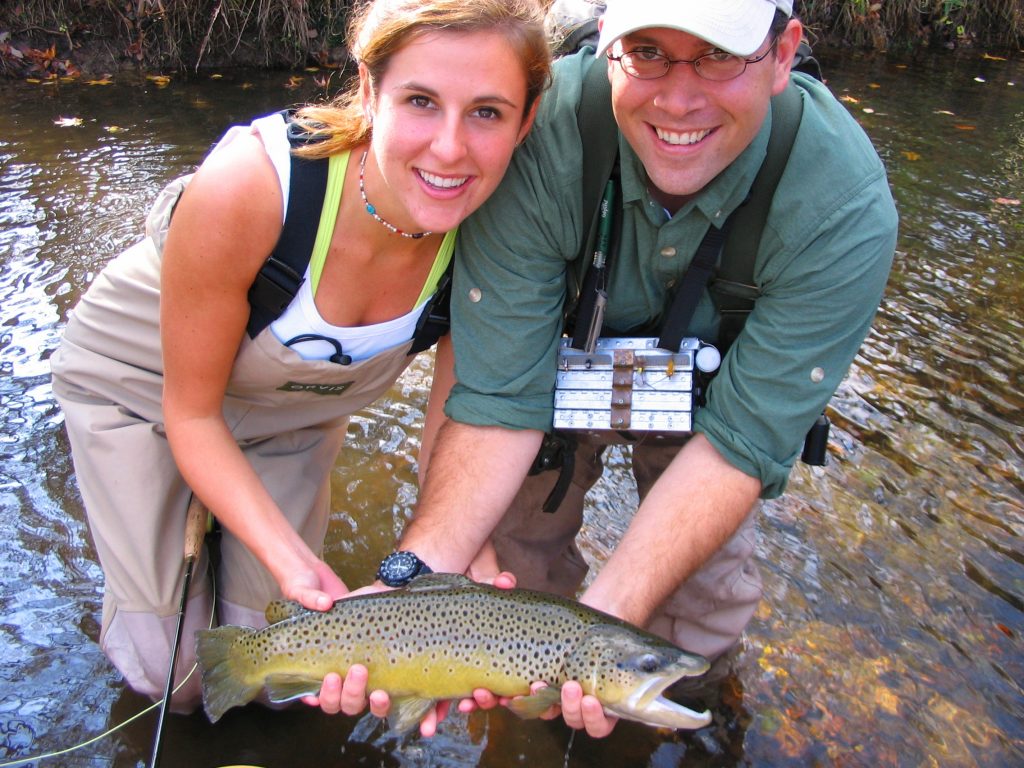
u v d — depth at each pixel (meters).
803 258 1.01
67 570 1.45
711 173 0.99
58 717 1.23
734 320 1.12
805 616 1.43
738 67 0.92
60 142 2.86
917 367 2.02
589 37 1.14
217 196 0.98
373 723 1.25
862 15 4.39
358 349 1.13
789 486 1.69
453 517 1.11
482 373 1.13
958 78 4.09
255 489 1.10
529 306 1.10
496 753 1.23
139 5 3.46
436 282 1.12
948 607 1.45
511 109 0.95
